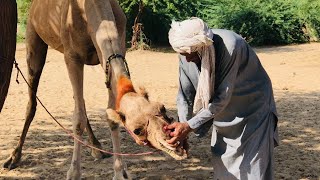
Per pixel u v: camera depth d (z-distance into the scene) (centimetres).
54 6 528
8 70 430
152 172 547
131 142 665
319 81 1159
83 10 471
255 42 2184
